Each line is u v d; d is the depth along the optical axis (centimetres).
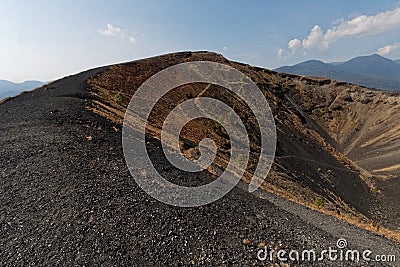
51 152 1438
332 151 8331
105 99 3466
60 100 2648
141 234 995
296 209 2161
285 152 5756
